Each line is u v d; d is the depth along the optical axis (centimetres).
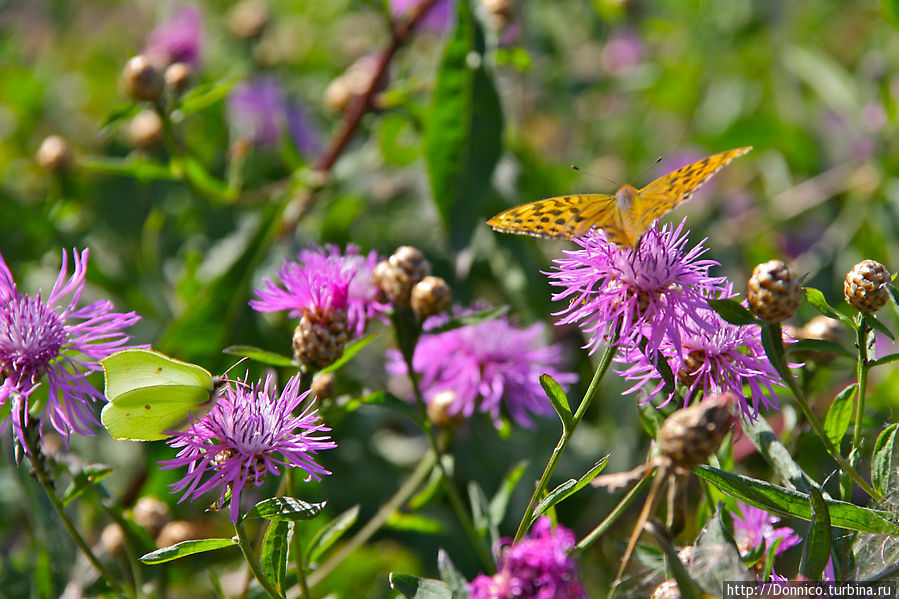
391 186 180
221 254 162
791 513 123
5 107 216
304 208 161
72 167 160
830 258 181
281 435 123
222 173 188
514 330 137
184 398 123
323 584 141
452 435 135
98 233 165
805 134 203
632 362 126
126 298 158
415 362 136
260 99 194
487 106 144
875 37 221
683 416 121
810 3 232
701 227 193
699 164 125
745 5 218
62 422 127
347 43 222
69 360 127
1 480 143
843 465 124
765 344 123
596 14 219
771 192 206
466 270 143
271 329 146
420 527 136
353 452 149
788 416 130
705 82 219
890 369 145
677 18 223
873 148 194
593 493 148
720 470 123
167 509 135
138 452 144
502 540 130
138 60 144
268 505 123
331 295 129
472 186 144
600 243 126
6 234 153
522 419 136
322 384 131
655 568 126
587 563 140
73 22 251
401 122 162
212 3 223
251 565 123
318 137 199
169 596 139
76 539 128
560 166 190
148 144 167
